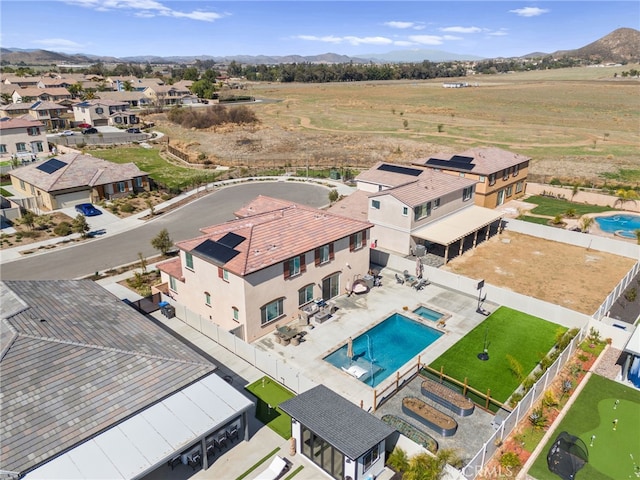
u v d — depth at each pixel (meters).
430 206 45.81
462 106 156.88
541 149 93.50
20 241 49.12
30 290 26.70
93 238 50.34
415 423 24.02
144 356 22.53
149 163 85.62
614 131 111.75
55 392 19.58
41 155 86.38
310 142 104.12
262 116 141.88
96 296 28.42
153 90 167.50
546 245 48.31
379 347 31.45
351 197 53.84
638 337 27.28
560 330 32.56
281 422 24.41
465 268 43.06
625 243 44.91
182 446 18.98
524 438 22.61
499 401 25.72
